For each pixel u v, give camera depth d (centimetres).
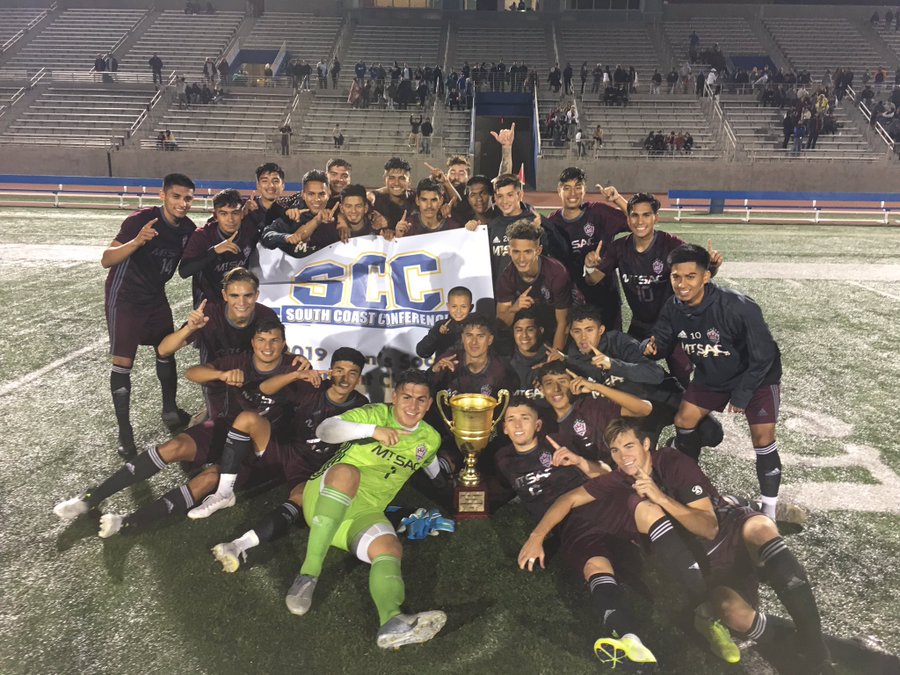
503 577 325
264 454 382
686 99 2764
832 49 3116
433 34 3231
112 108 2764
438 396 403
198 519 368
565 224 507
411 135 2527
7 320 756
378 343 479
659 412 419
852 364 644
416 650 276
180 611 296
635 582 317
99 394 546
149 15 3316
